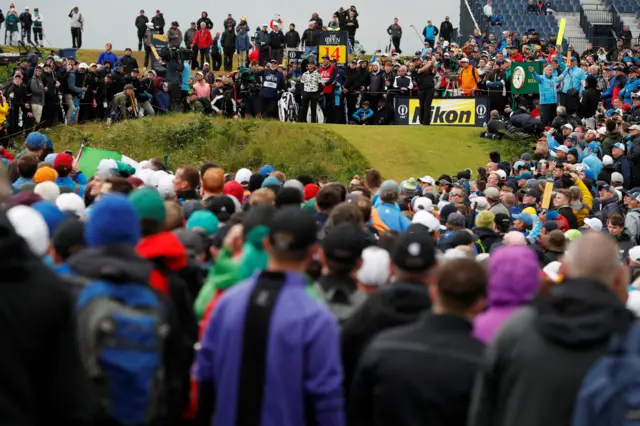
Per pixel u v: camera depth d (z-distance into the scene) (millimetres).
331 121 86188
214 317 14289
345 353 15289
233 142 76062
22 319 10672
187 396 16156
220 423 13859
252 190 34469
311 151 75500
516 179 56344
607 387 11227
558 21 165125
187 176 29172
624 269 14039
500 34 155500
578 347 11867
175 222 19594
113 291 12977
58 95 77312
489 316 14664
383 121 86500
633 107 75625
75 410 10828
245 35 123438
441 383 13117
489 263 15031
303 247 14359
